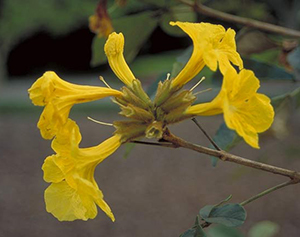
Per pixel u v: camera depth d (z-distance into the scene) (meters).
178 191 10.73
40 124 1.65
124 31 3.46
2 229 9.23
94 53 3.61
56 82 1.67
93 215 1.56
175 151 13.30
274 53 3.57
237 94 1.53
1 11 16.52
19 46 28.50
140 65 17.27
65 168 1.63
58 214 1.72
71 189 1.74
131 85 1.81
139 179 11.47
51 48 28.56
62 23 16.77
